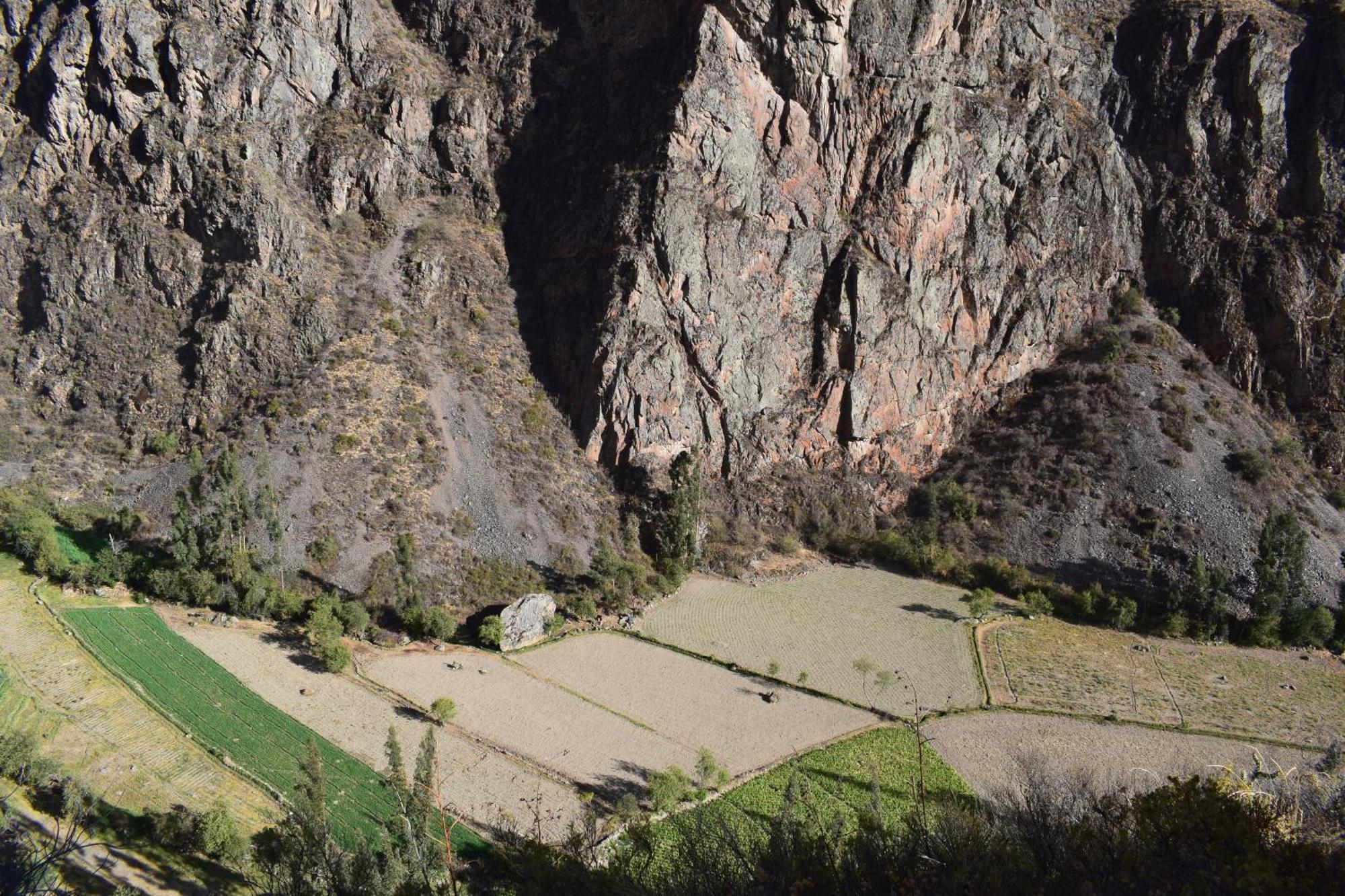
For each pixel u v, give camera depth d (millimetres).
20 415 93938
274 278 96375
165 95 99938
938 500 102188
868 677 74125
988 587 92750
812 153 106500
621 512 94000
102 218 99938
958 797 26281
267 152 101875
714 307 100312
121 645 67562
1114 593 88562
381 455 87875
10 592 72875
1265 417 107250
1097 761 62594
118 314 98125
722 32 102625
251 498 81125
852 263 103750
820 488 102312
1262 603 84000
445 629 72750
